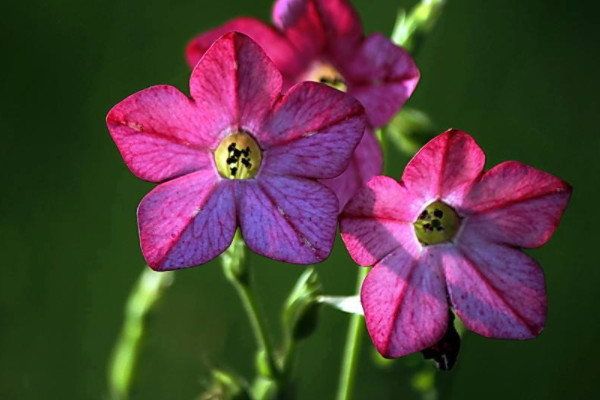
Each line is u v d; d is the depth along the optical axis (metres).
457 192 0.41
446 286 0.41
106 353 0.62
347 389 0.44
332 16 0.43
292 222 0.40
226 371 0.44
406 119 0.44
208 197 0.41
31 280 0.62
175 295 0.59
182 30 0.63
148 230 0.40
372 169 0.42
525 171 0.41
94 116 0.63
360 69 0.43
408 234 0.41
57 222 0.63
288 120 0.41
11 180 0.63
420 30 0.44
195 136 0.41
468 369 0.61
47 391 0.62
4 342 0.62
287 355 0.43
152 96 0.40
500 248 0.41
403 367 0.47
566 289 0.63
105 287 0.62
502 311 0.41
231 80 0.40
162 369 0.59
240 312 0.60
